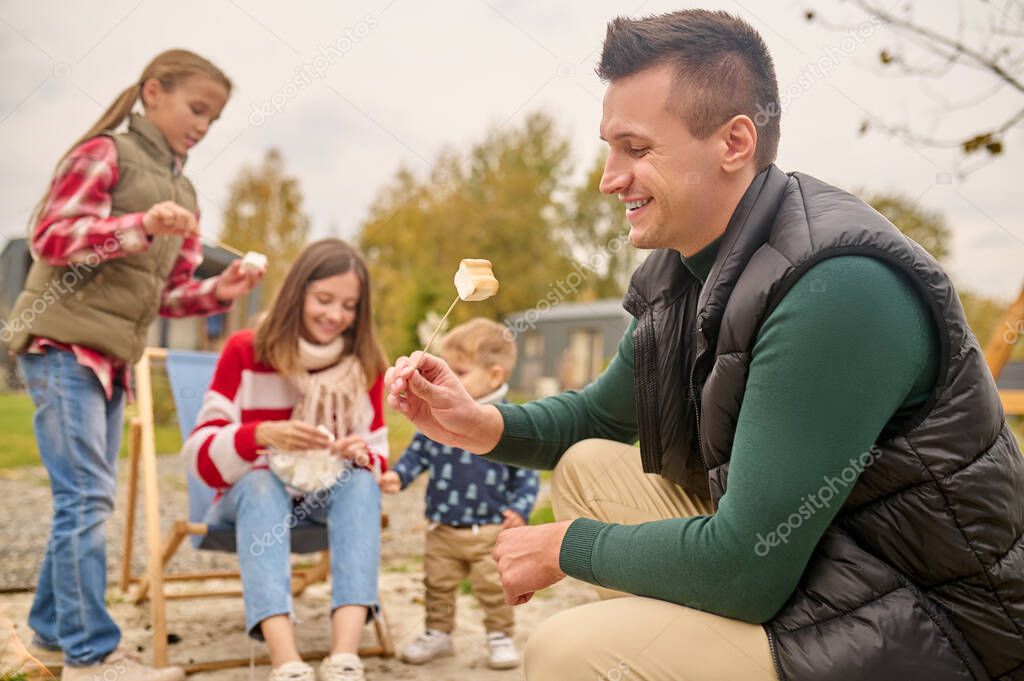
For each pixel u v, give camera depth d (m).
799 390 1.09
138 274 2.22
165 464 6.18
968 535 1.09
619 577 1.18
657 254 1.45
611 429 1.66
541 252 16.08
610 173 1.31
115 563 3.24
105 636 2.07
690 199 1.25
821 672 1.08
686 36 1.24
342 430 2.40
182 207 2.43
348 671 1.93
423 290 11.53
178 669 2.05
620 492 1.54
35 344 2.11
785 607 1.14
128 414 4.43
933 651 1.08
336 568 2.09
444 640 2.34
